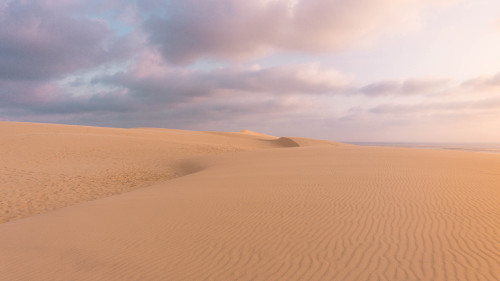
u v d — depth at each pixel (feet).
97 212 28.43
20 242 21.33
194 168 72.69
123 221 24.97
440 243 17.98
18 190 49.32
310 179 41.70
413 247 17.52
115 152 98.02
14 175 60.49
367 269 15.19
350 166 53.93
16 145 93.40
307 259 16.62
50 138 106.63
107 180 59.77
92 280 15.42
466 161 59.62
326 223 22.41
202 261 17.04
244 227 22.31
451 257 16.14
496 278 13.94
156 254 18.20
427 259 15.98
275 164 62.23
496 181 37.47
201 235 21.04
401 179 39.40
